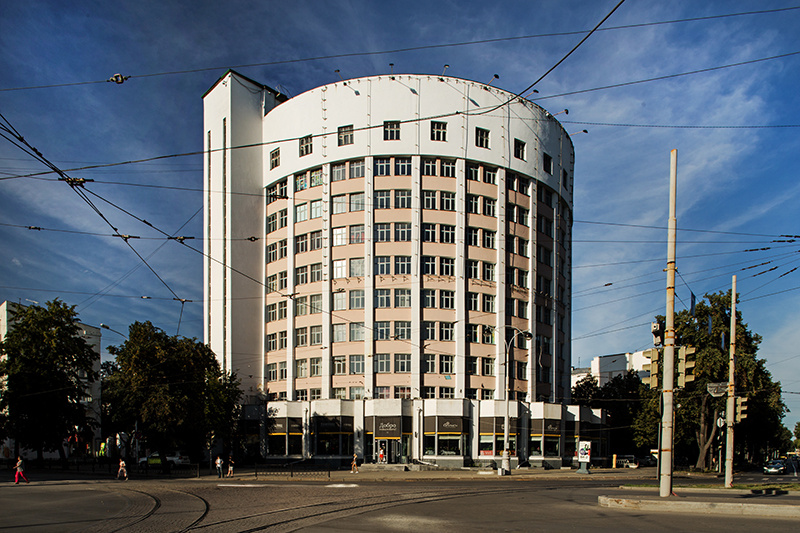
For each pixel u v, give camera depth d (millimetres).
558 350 66500
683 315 54562
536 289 63469
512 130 62625
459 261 58625
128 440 62094
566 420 61125
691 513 16953
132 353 45625
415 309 57094
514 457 55750
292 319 61094
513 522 15203
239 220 64750
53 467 55656
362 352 57250
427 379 56594
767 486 26188
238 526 15023
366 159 59281
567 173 70438
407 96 59688
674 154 20281
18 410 48719
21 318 52062
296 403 57844
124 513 18141
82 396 52750
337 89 60938
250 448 59688
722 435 54594
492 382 58188
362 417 55375
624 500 18297
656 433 64062
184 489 27625
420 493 24578
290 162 63219
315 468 51969
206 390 49812
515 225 62281
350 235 59219
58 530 14758
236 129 65875
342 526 14688
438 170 59469
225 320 63500
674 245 20094
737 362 51469
